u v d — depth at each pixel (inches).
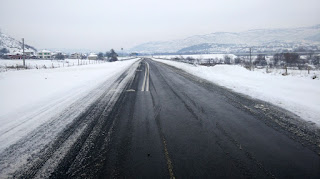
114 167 126.2
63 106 276.1
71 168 125.7
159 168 124.3
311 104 269.9
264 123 200.7
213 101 295.6
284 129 184.4
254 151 144.4
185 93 357.7
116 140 164.6
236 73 653.9
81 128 192.2
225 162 130.3
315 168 123.2
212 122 205.2
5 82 516.7
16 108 267.3
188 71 796.6
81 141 163.3
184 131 182.1
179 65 1171.9
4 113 244.7
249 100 300.0
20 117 228.7
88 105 279.4
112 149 149.3
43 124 204.5
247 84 453.1
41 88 427.5
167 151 145.1
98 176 117.6
